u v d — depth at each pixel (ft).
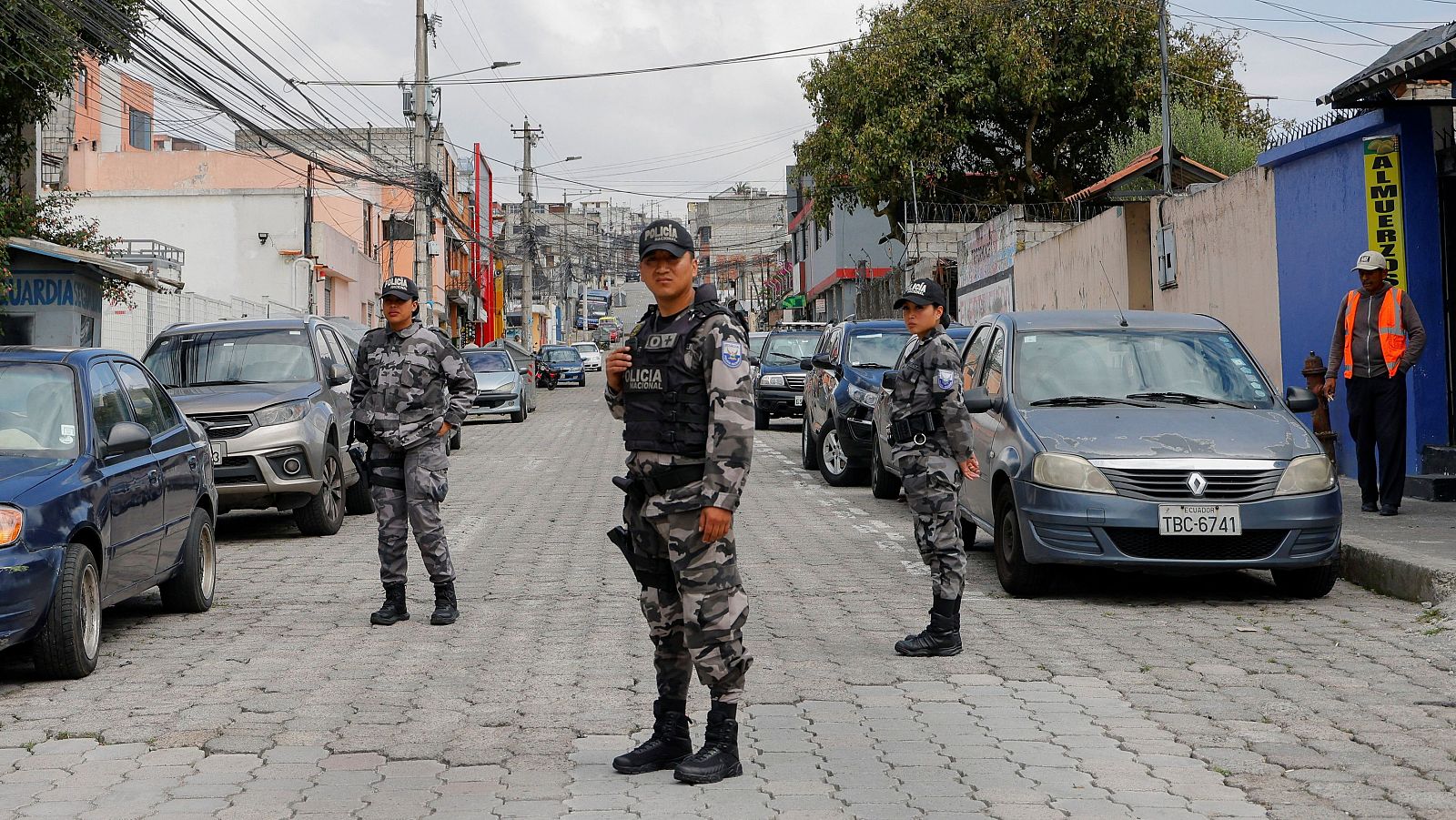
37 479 22.03
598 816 15.14
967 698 20.51
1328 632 25.46
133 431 23.91
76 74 53.06
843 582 31.40
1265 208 51.26
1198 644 24.43
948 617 23.38
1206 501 27.27
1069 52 113.80
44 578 21.20
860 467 53.11
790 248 243.60
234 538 41.14
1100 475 27.73
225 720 19.40
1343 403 45.39
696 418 15.93
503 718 19.42
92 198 120.67
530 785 16.31
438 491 26.61
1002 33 112.68
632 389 16.31
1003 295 95.40
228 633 26.04
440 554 26.73
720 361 15.71
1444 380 41.52
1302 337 48.08
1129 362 32.17
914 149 117.29
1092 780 16.43
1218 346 32.78
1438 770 16.75
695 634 16.24
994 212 123.75
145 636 25.89
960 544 23.53
